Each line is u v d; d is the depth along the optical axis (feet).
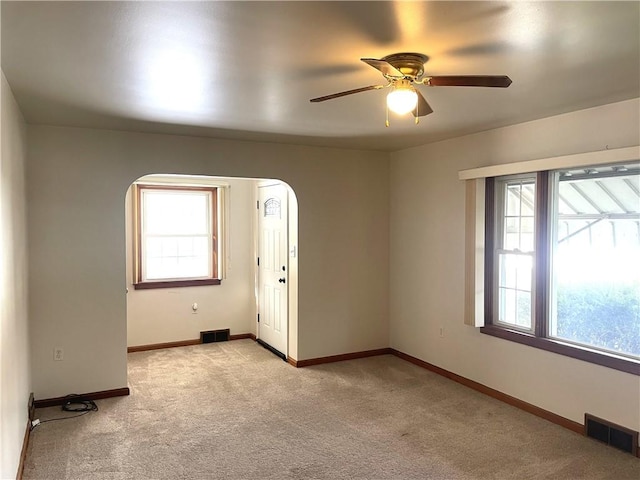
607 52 7.52
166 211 19.74
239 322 20.86
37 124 12.78
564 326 12.26
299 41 7.00
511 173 12.91
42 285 12.97
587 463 10.05
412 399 13.66
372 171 17.94
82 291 13.44
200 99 10.25
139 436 11.21
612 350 11.10
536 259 12.64
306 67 8.16
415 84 8.69
